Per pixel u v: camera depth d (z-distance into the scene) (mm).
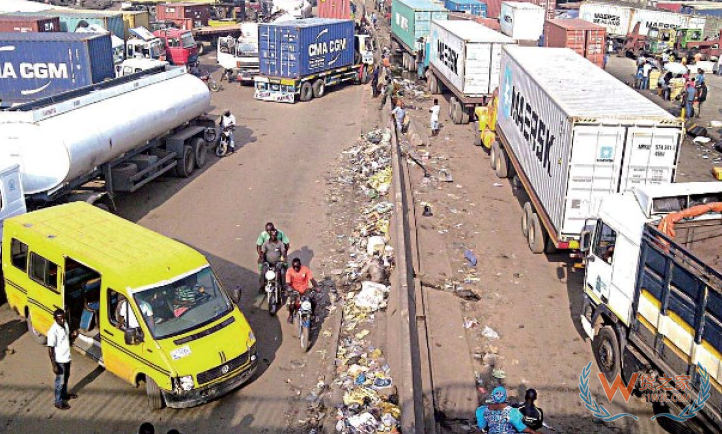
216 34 49562
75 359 11250
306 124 28219
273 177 21172
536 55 19438
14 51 23969
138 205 18516
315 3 79125
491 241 16281
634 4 53469
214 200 19016
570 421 9664
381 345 11633
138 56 36125
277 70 32125
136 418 9711
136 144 18062
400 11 44000
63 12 38781
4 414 9688
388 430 9094
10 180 12852
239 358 10023
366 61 37969
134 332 9625
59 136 14430
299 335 11609
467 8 48281
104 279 10094
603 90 14898
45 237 11094
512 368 11008
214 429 9492
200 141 21953
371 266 13945
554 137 13891
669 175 12859
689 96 27438
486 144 23625
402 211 16812
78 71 24250
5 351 11414
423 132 26734
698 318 8055
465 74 26219
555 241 13484
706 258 9883
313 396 10273
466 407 9938
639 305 9469
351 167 22172
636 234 9672
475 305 13133
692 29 41938
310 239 16219
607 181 12914
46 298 11023
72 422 9562
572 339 11930
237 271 14430
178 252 10852
